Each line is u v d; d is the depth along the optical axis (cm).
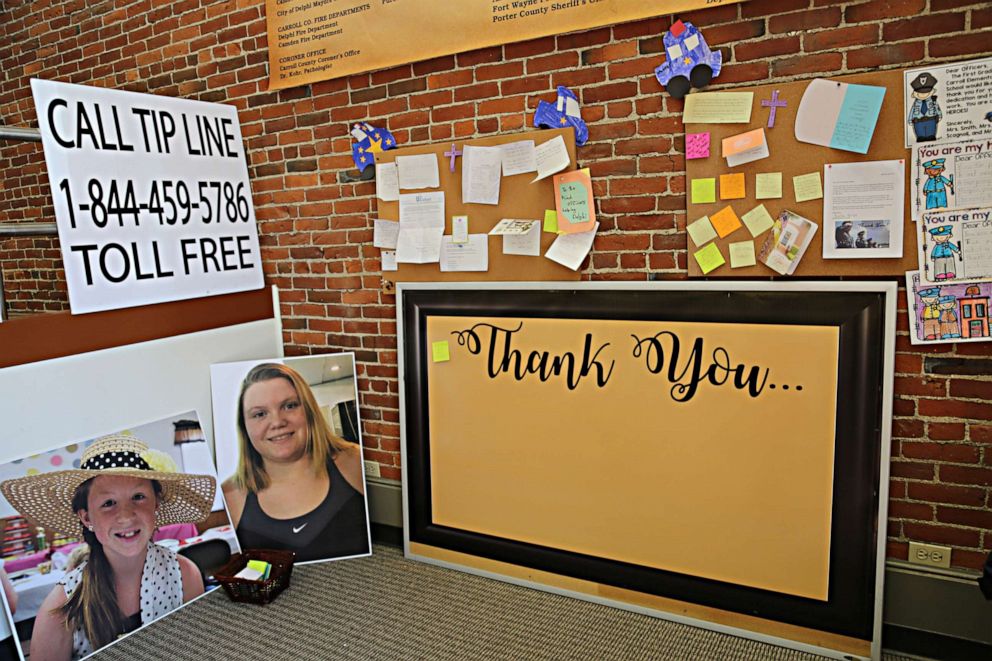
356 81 275
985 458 195
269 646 224
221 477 276
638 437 233
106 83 353
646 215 228
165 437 257
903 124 191
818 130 200
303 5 278
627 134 227
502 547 261
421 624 234
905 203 194
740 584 222
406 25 257
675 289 222
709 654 214
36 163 420
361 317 292
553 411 247
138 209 253
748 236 214
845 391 202
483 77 248
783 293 207
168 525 251
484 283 257
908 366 201
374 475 299
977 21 180
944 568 203
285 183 301
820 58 198
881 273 200
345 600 251
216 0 303
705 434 222
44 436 225
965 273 190
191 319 273
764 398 213
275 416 282
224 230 288
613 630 228
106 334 242
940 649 207
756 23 204
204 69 314
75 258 232
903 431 204
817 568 211
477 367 261
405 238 272
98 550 231
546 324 246
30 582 214
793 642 215
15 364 217
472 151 253
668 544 231
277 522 279
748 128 209
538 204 245
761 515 217
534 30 234
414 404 274
